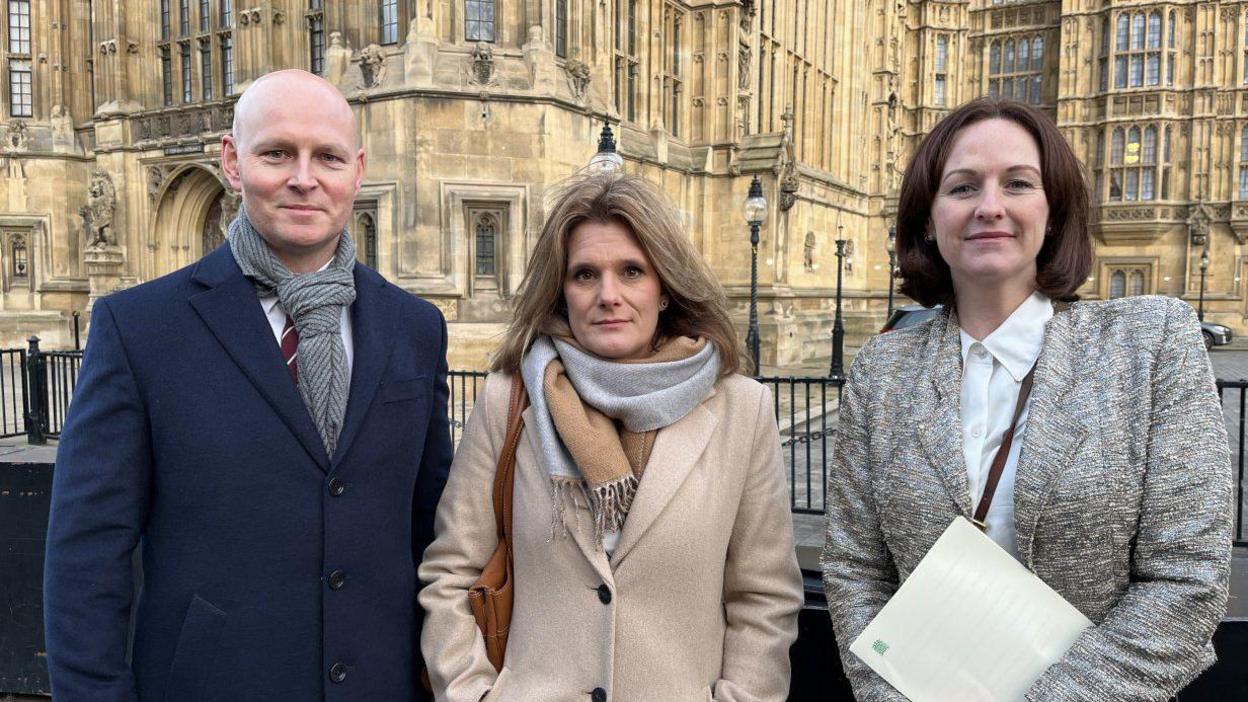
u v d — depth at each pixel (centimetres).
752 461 244
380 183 1509
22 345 2402
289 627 227
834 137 3316
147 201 2173
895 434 215
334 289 238
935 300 233
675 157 2162
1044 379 199
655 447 228
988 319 217
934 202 218
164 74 2159
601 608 223
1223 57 3803
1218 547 177
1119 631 181
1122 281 4022
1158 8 3834
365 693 237
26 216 2458
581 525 224
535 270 246
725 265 2289
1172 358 191
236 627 223
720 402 244
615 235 234
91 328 230
